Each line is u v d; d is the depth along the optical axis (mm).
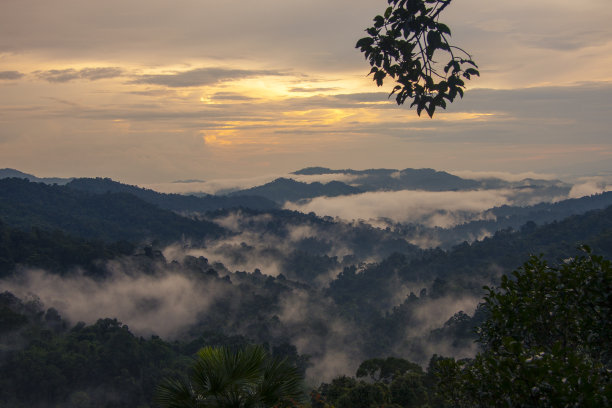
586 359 5738
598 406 4531
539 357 4930
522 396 4934
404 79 4746
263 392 6281
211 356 6398
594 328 6070
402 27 4500
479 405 6172
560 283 6281
